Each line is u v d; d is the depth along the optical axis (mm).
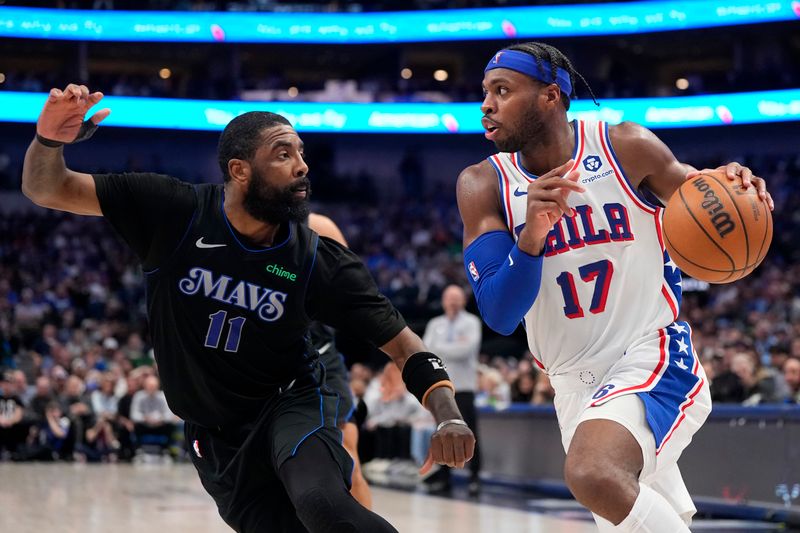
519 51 5098
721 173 4973
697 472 12898
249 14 42156
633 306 5070
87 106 4191
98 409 23750
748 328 27672
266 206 4477
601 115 39750
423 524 11414
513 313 4707
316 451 4504
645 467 4652
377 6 44062
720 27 37906
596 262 5059
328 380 7258
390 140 44625
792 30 38156
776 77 38719
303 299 4652
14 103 39469
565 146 5168
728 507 12273
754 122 37281
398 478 19125
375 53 47969
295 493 4289
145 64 48125
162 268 4570
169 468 21156
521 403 19578
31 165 4309
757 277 34594
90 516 11820
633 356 4969
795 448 11320
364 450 20609
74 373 24797
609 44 44344
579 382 5133
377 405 20422
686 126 38531
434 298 34312
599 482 4383
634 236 5102
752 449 11984
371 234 44469
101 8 43188
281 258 4582
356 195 46312
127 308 36688
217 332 4602
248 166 4461
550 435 16250
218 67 45781
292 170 4473
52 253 40531
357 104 41469
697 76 45031
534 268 4559
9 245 40438
